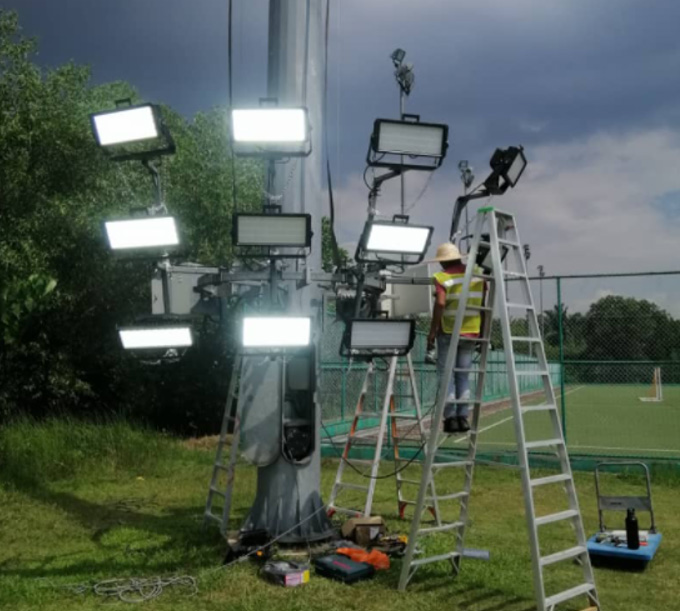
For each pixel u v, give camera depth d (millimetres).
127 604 5988
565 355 15062
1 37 16297
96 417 18531
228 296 7367
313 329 7594
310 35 7914
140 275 18016
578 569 7145
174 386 19750
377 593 6234
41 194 17062
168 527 8789
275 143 6516
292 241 6496
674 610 6090
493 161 6527
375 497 10664
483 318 7012
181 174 19422
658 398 31859
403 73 6664
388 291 8672
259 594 6168
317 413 7805
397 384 18969
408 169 6707
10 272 13109
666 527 8875
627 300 14312
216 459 8586
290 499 7562
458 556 6773
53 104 17266
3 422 16703
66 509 9750
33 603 6023
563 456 6082
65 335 18094
